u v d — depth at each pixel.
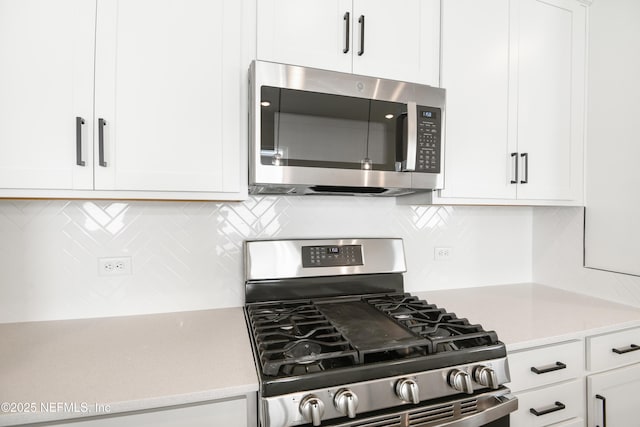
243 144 1.13
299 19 1.16
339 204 1.55
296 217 1.49
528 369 1.09
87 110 0.97
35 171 0.94
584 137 1.62
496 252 1.84
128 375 0.83
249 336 1.08
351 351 0.87
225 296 1.40
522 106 1.48
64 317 1.24
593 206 1.59
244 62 1.12
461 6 1.37
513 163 1.47
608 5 1.52
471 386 0.89
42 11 0.94
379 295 1.46
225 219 1.39
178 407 0.77
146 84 1.02
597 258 1.58
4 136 0.92
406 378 0.86
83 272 1.25
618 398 1.24
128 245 1.29
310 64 1.17
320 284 1.41
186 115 1.06
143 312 1.31
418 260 1.69
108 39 0.99
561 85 1.57
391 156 1.21
